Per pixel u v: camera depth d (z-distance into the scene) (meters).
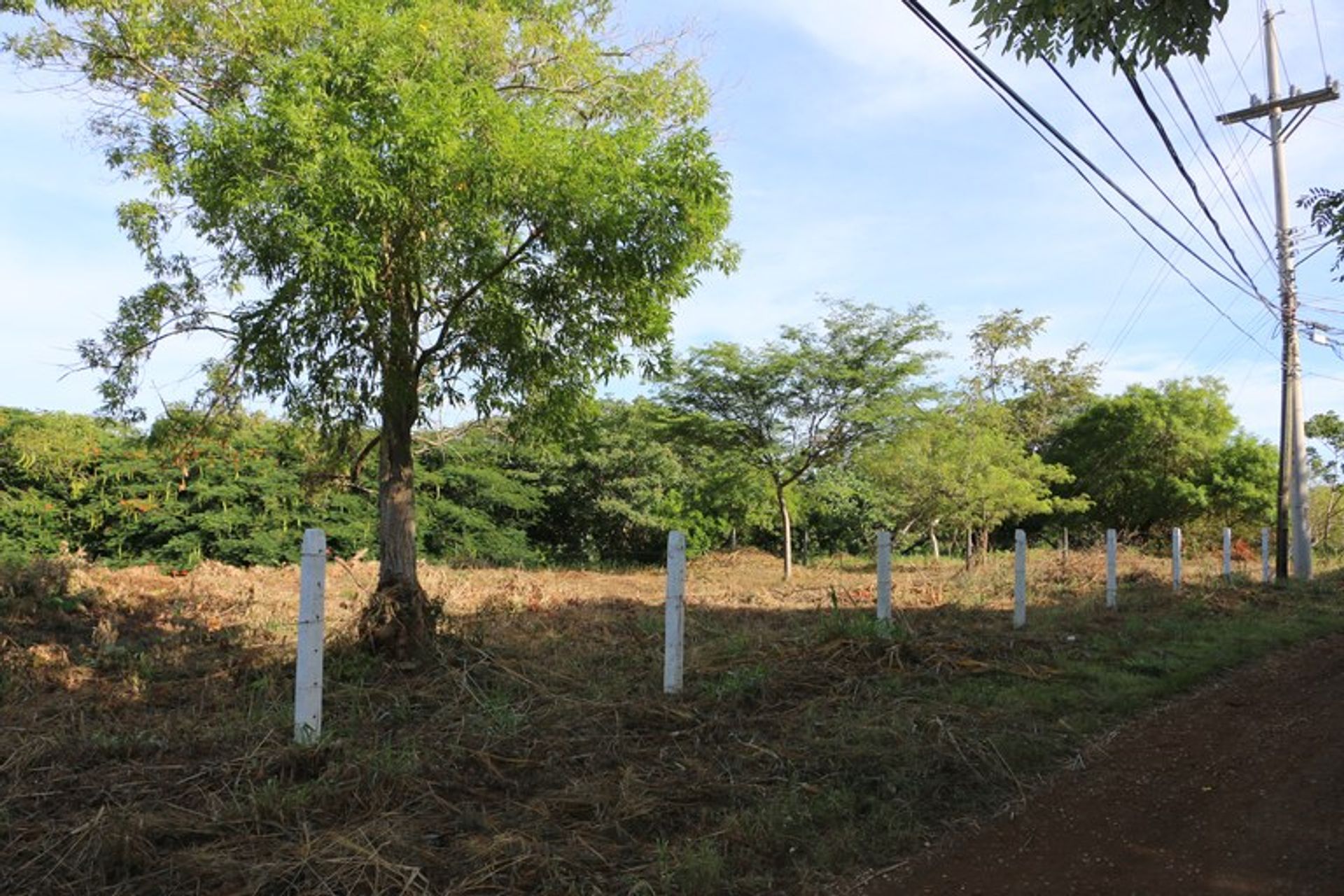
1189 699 8.48
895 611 13.30
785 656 8.85
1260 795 5.75
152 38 8.42
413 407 8.88
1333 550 34.53
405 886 4.30
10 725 6.80
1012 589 17.28
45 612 11.20
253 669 8.53
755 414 23.14
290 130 7.12
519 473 29.27
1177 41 5.22
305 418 8.45
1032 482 23.73
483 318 8.52
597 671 8.73
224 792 5.38
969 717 7.13
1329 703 8.27
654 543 31.33
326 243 7.07
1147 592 16.62
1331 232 7.29
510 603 13.21
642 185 7.99
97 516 22.62
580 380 9.32
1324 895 4.33
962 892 4.51
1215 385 36.28
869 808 5.52
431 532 27.20
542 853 4.69
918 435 22.81
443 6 8.31
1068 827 5.31
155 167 8.55
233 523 23.08
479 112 7.48
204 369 9.24
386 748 5.99
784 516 23.61
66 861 4.53
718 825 5.18
